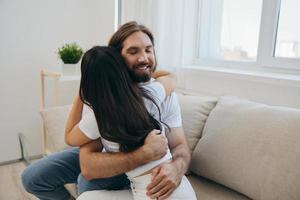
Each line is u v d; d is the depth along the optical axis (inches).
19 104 89.3
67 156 51.5
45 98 92.9
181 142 45.4
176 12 72.8
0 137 88.2
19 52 86.2
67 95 96.3
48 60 91.4
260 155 42.2
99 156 38.0
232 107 49.9
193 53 80.6
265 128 43.3
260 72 65.1
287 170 39.3
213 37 79.9
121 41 41.8
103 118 36.2
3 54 83.9
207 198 44.8
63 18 91.9
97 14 98.0
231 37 75.1
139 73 41.3
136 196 38.1
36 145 94.3
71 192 53.4
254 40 69.2
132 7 83.7
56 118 63.7
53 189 50.4
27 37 86.7
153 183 36.4
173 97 46.6
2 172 85.0
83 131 38.7
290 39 61.1
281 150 40.6
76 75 81.3
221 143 46.9
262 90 60.7
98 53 37.7
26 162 91.3
